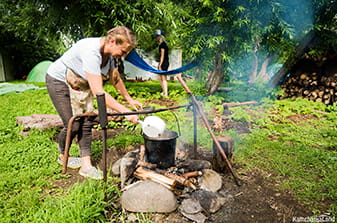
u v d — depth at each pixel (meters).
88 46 1.90
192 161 2.43
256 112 5.11
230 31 5.70
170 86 8.98
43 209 1.78
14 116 4.48
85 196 1.79
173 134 2.23
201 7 5.79
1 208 1.83
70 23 6.75
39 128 3.68
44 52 13.63
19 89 7.93
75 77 2.14
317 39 6.31
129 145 3.26
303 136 3.73
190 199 1.90
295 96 6.73
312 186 2.22
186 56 6.99
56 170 2.45
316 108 5.53
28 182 2.21
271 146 3.23
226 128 4.16
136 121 1.93
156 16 6.82
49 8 6.69
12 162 2.57
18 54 12.90
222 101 6.23
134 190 1.86
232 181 2.34
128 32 1.84
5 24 9.93
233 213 1.87
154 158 2.11
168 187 1.93
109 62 2.18
